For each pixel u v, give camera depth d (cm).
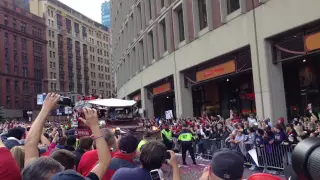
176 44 2648
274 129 1154
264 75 1652
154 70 3189
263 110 1659
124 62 4862
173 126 1898
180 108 2594
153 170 321
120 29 5097
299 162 138
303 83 1952
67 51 9981
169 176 825
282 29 1534
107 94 12281
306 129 1204
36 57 8175
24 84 7675
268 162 1147
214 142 1503
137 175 315
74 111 1748
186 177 1108
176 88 2670
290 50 1565
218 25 2039
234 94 2564
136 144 412
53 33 9388
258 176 230
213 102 2812
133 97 4484
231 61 1983
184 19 2459
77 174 243
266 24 1631
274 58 1653
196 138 1644
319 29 1407
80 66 10638
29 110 7712
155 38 3136
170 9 2761
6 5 7294
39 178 273
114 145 459
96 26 12006
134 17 3922
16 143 574
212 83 2753
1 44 7056
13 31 7406
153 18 3152
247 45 1786
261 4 1662
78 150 544
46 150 618
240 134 1296
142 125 1742
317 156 132
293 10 1473
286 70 2070
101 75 12019
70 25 10238
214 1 2081
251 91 2352
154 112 3966
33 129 361
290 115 2042
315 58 1778
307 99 1928
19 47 7581
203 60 2219
